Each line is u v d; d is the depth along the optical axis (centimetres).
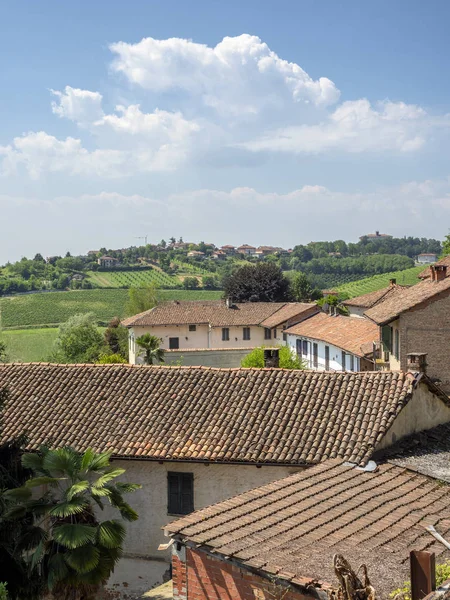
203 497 2255
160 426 2361
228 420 2327
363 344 4675
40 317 12538
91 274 18700
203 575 1475
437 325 3841
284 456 2114
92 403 2547
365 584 1121
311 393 2380
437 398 2392
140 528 2322
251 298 10356
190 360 5466
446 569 1238
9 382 2739
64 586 1855
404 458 2064
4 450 2342
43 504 1912
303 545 1445
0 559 2014
